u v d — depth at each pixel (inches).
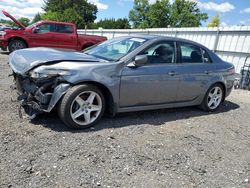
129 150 149.2
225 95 253.9
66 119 161.8
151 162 139.8
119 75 177.5
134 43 198.1
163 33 663.1
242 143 181.6
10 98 215.6
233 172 141.0
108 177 122.1
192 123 208.7
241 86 421.4
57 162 128.8
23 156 130.5
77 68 163.2
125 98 184.1
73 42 557.9
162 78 197.9
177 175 131.1
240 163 152.1
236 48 481.7
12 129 157.9
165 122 203.2
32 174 117.4
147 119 204.4
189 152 156.9
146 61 182.2
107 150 145.9
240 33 474.0
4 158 127.2
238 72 477.4
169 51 207.9
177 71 207.6
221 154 160.4
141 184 120.0
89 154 139.3
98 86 174.9
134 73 183.6
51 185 111.7
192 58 224.8
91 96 170.2
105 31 911.0
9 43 528.1
